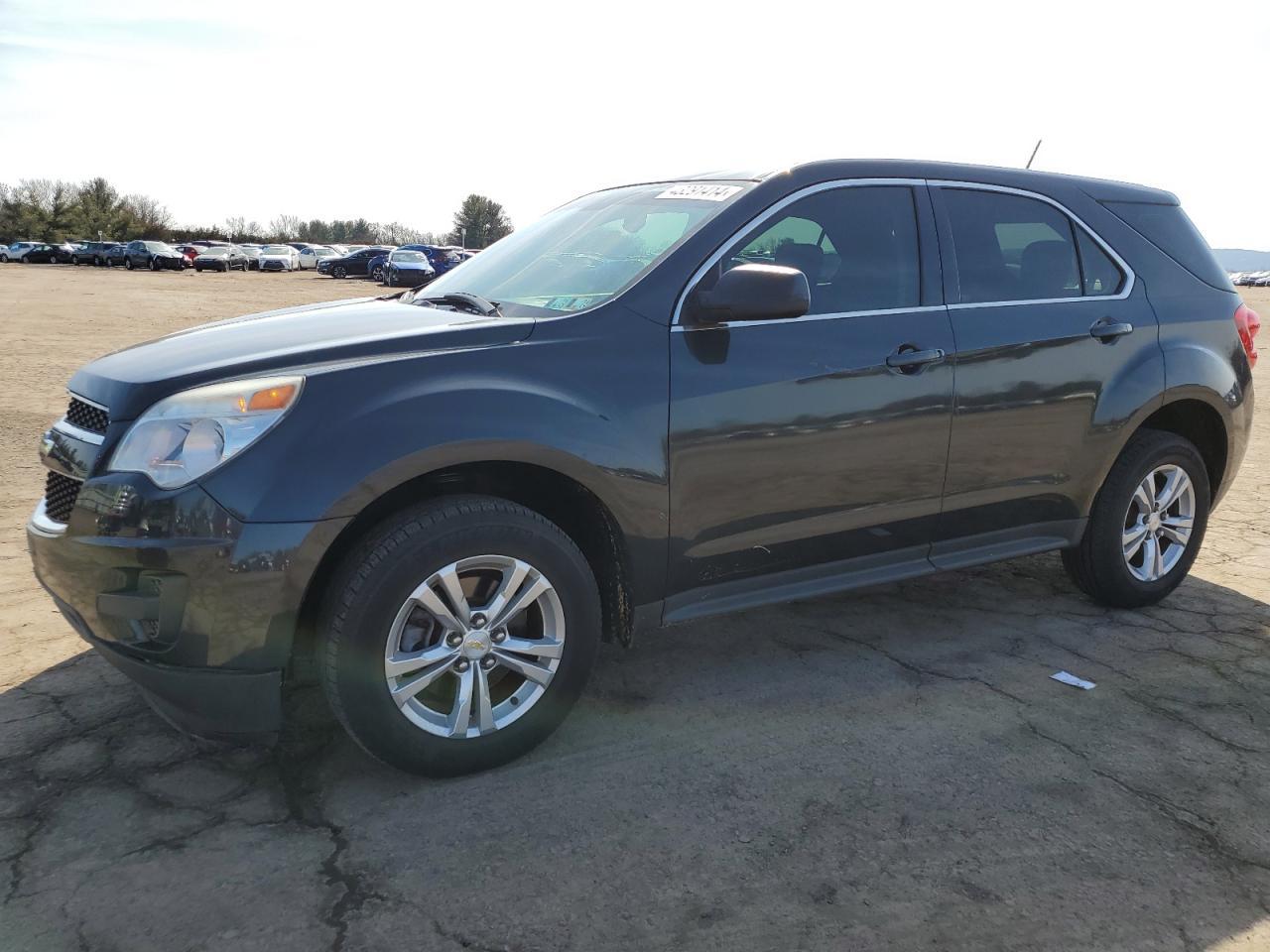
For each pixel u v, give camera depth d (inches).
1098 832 99.5
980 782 108.7
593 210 144.9
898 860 94.4
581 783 107.6
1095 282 153.2
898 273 133.9
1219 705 128.9
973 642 149.4
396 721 102.1
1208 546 202.1
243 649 96.0
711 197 129.0
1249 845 97.9
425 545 100.0
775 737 118.6
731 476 118.7
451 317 119.1
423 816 100.8
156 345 119.6
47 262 2046.0
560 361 109.0
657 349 114.1
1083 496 152.3
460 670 105.9
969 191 143.6
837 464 126.3
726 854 95.0
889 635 151.9
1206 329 162.1
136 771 108.2
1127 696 131.1
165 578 94.9
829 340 124.8
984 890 90.0
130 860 92.7
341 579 99.0
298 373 99.7
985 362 136.8
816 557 130.0
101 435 102.1
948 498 137.9
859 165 135.3
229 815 100.3
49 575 104.0
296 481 95.0
